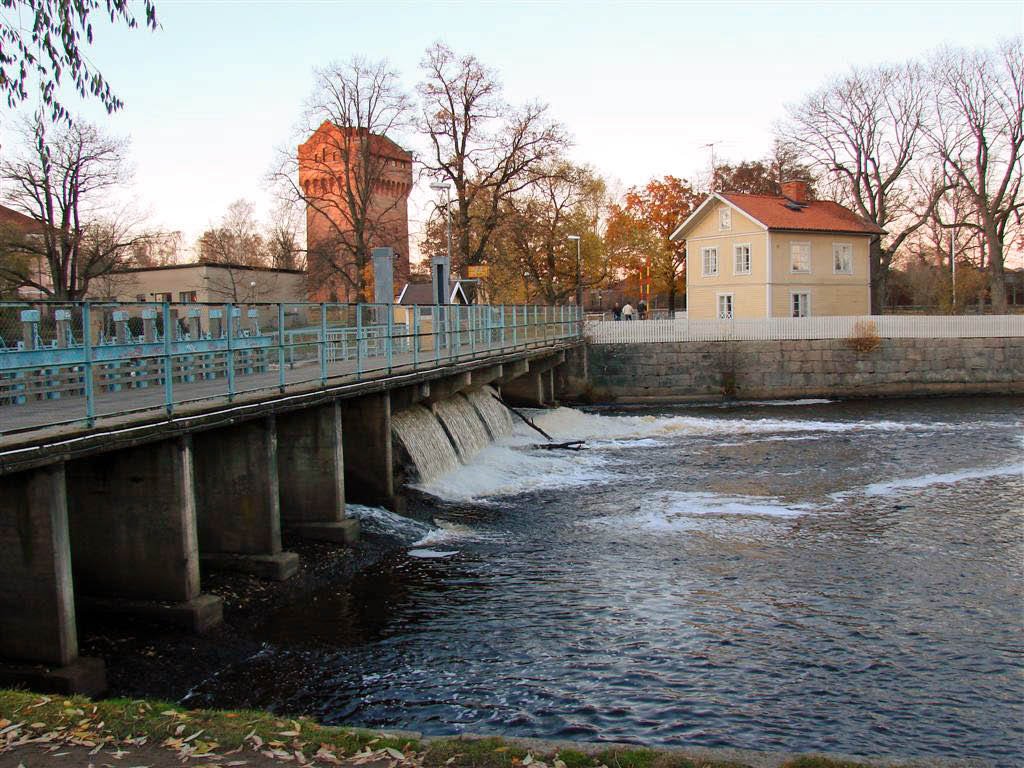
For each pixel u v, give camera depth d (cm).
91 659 978
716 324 4700
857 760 763
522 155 5062
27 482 927
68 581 952
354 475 1888
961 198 6819
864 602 1334
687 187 7550
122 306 1034
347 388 1631
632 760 692
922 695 1016
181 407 1213
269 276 5934
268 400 1357
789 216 5588
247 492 1394
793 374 4656
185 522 1154
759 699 1008
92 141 4344
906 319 4684
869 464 2556
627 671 1087
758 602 1340
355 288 5034
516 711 979
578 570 1518
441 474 2275
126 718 746
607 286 8150
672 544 1683
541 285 6525
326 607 1331
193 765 656
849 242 5678
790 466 2547
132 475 1159
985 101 5634
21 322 1085
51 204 4319
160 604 1155
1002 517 1866
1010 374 4709
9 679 935
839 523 1836
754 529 1792
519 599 1365
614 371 4725
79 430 957
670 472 2481
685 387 4684
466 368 2464
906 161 6003
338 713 976
